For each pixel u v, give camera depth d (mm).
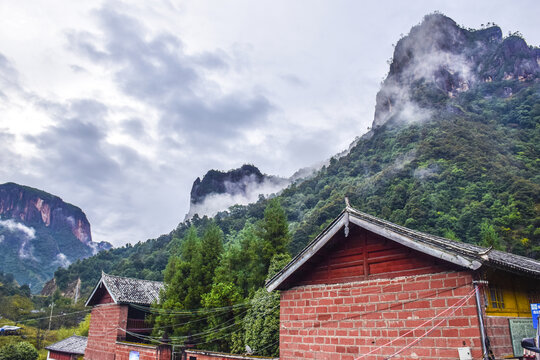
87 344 26594
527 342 7965
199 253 23984
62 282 118750
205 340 20391
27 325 62781
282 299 11945
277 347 15656
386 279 9695
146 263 90188
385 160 110688
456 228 66125
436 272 8812
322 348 10555
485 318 7961
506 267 8305
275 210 23062
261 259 22297
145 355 20406
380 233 9602
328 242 10797
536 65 148000
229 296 20266
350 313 10188
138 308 25281
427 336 8633
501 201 70875
